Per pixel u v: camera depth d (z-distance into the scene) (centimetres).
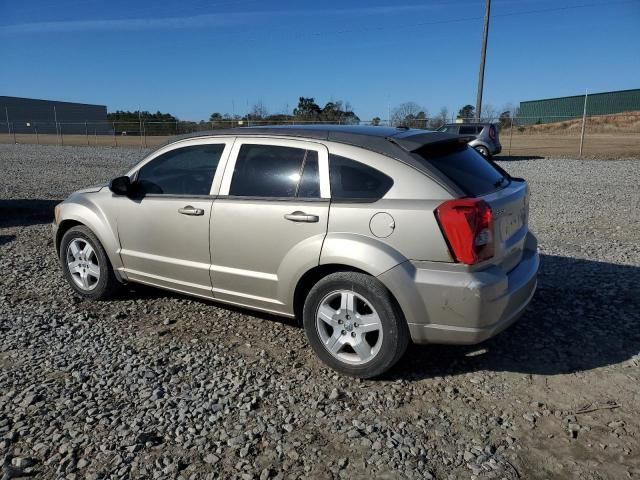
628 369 388
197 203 440
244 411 337
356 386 369
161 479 276
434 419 331
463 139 406
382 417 332
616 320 471
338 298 383
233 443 305
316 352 391
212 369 392
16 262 664
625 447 303
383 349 361
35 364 397
